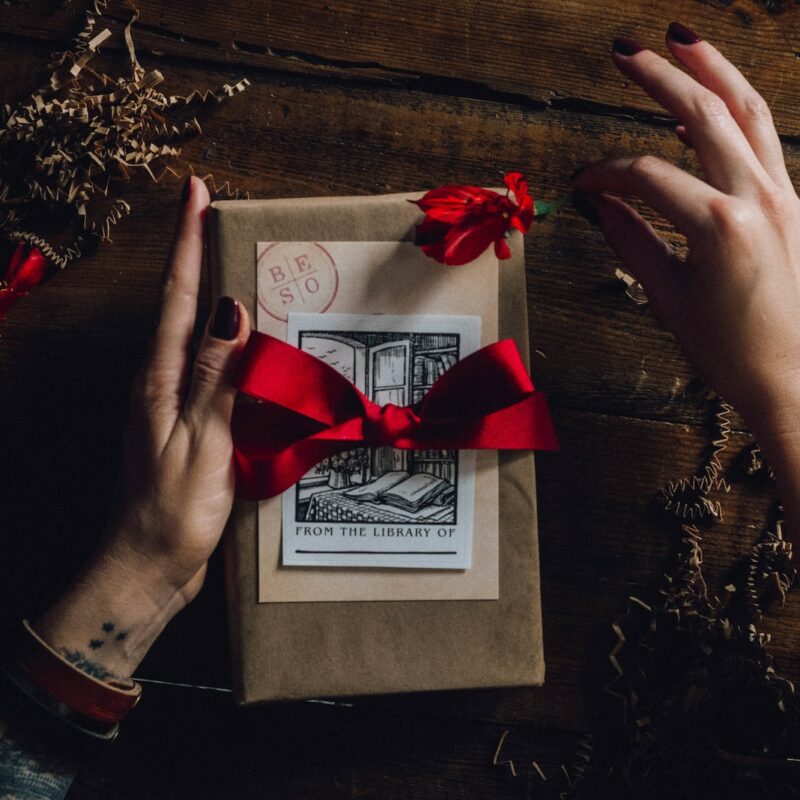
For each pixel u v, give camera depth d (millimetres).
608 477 767
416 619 671
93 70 754
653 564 768
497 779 767
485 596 671
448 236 640
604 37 761
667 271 698
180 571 680
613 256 764
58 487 758
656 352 766
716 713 765
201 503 667
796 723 760
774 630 770
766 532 768
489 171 761
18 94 751
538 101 761
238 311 652
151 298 758
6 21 750
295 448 656
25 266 736
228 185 756
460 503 668
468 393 654
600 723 767
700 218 668
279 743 763
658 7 760
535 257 762
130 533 671
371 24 757
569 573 767
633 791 766
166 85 756
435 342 662
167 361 674
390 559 667
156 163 756
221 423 661
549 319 764
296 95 758
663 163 683
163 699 759
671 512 767
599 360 765
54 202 750
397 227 660
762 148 681
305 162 758
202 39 755
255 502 666
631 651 767
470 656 673
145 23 753
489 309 663
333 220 658
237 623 667
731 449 768
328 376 649
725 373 682
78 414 757
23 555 756
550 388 764
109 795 757
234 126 757
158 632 696
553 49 761
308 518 665
